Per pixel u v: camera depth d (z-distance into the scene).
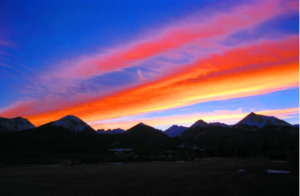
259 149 75.50
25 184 12.44
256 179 14.21
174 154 60.03
